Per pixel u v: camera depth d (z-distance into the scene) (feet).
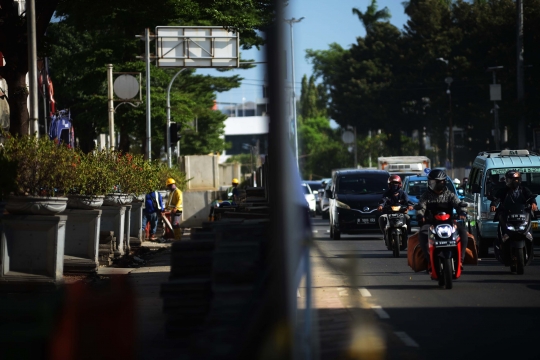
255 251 46.03
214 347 41.83
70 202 90.68
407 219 116.37
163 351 48.24
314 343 39.78
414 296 71.26
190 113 263.49
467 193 130.52
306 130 635.66
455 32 431.02
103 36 246.68
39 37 111.14
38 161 77.46
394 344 49.49
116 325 37.83
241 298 44.21
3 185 69.41
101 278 89.61
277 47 30.76
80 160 91.20
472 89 400.47
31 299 37.86
